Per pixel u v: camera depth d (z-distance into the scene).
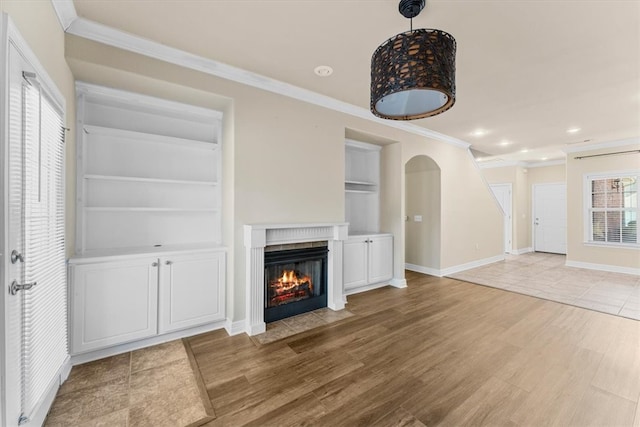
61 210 1.95
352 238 4.09
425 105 1.92
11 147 1.25
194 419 1.68
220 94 2.76
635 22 2.08
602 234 5.91
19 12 1.36
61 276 1.92
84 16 2.05
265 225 2.87
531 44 2.38
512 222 8.09
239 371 2.17
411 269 5.75
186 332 2.76
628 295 4.11
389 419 1.68
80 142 2.48
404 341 2.68
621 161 5.60
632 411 1.75
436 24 2.13
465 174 5.80
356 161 4.94
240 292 2.88
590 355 2.43
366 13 2.02
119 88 2.59
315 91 3.34
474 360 2.34
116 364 2.25
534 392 1.94
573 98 3.49
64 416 1.69
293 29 2.20
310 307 3.43
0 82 1.18
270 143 3.08
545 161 8.02
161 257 2.56
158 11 2.00
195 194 3.20
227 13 2.02
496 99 3.52
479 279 5.03
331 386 1.99
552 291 4.31
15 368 1.29
